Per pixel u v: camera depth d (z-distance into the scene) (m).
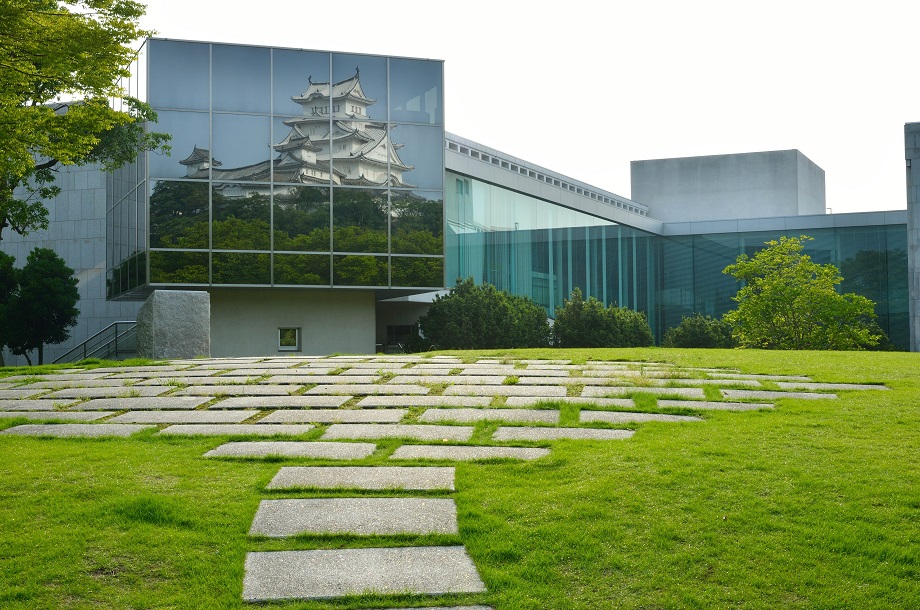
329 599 5.18
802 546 5.73
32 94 16.64
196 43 30.84
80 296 44.72
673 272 53.16
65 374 15.66
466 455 8.21
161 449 8.68
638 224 54.84
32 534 6.06
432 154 33.22
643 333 41.22
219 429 9.71
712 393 11.77
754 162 77.25
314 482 7.30
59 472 7.61
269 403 11.47
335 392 12.29
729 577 5.39
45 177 29.17
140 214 30.80
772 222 51.78
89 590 5.29
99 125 15.70
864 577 5.34
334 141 32.09
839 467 7.30
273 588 5.31
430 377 13.88
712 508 6.39
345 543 5.99
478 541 5.94
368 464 7.90
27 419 10.52
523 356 18.19
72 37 13.27
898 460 7.49
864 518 6.14
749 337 34.75
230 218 30.84
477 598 5.20
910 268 40.56
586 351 19.52
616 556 5.68
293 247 31.45
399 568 5.59
